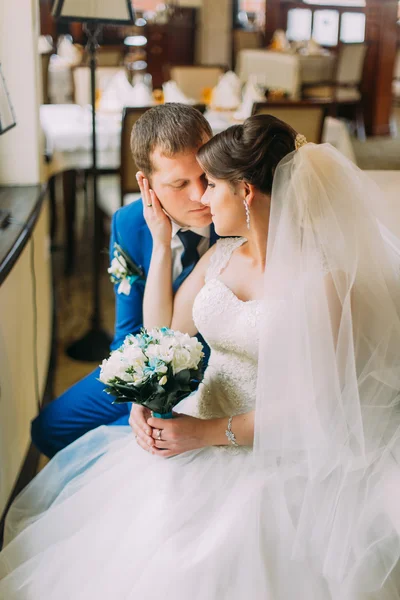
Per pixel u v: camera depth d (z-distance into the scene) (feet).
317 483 4.89
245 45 30.89
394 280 5.25
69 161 14.66
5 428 6.97
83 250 17.62
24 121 9.58
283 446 4.95
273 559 4.77
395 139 28.14
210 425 5.32
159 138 5.75
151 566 4.79
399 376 5.10
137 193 14.15
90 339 12.27
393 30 27.53
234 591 4.65
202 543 4.87
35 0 9.59
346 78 26.89
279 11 34.24
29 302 8.89
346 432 4.85
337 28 35.29
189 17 32.73
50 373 11.23
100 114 16.35
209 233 6.50
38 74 9.68
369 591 4.72
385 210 5.62
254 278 5.44
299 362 4.85
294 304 4.86
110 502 5.40
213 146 5.06
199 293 5.57
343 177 5.04
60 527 5.50
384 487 4.90
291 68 25.91
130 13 11.21
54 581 5.05
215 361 5.70
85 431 7.14
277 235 4.93
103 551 5.08
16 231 7.33
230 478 5.24
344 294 4.91
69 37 30.01
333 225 4.94
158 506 5.14
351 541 4.77
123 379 5.02
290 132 5.09
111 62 22.74
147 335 5.32
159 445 5.34
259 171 4.97
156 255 6.20
